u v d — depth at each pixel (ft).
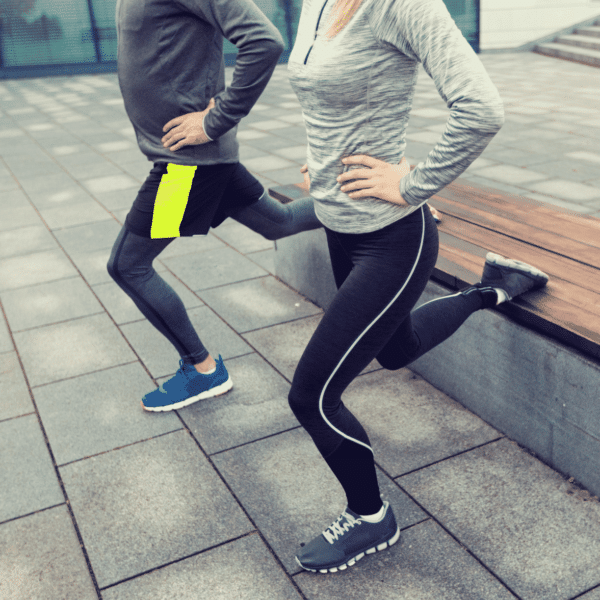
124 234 7.67
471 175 18.53
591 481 6.70
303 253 11.39
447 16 4.26
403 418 8.22
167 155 7.16
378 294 5.15
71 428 8.39
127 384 9.31
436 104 29.96
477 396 8.07
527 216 9.88
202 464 7.59
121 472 7.52
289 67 4.98
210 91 7.09
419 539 6.32
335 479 7.23
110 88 42.45
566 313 6.73
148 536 6.56
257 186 8.25
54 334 10.87
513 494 6.81
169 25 6.60
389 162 4.92
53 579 6.10
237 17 6.37
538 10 49.70
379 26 4.39
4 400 9.07
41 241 15.35
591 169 18.56
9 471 7.64
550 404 6.97
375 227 5.06
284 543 6.38
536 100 30.17
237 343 10.30
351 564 6.05
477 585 5.75
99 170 21.65
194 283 12.64
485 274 7.19
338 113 4.78
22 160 23.66
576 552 6.02
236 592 5.84
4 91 43.14
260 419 8.38
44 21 48.83
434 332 6.51
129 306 11.75
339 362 5.26
